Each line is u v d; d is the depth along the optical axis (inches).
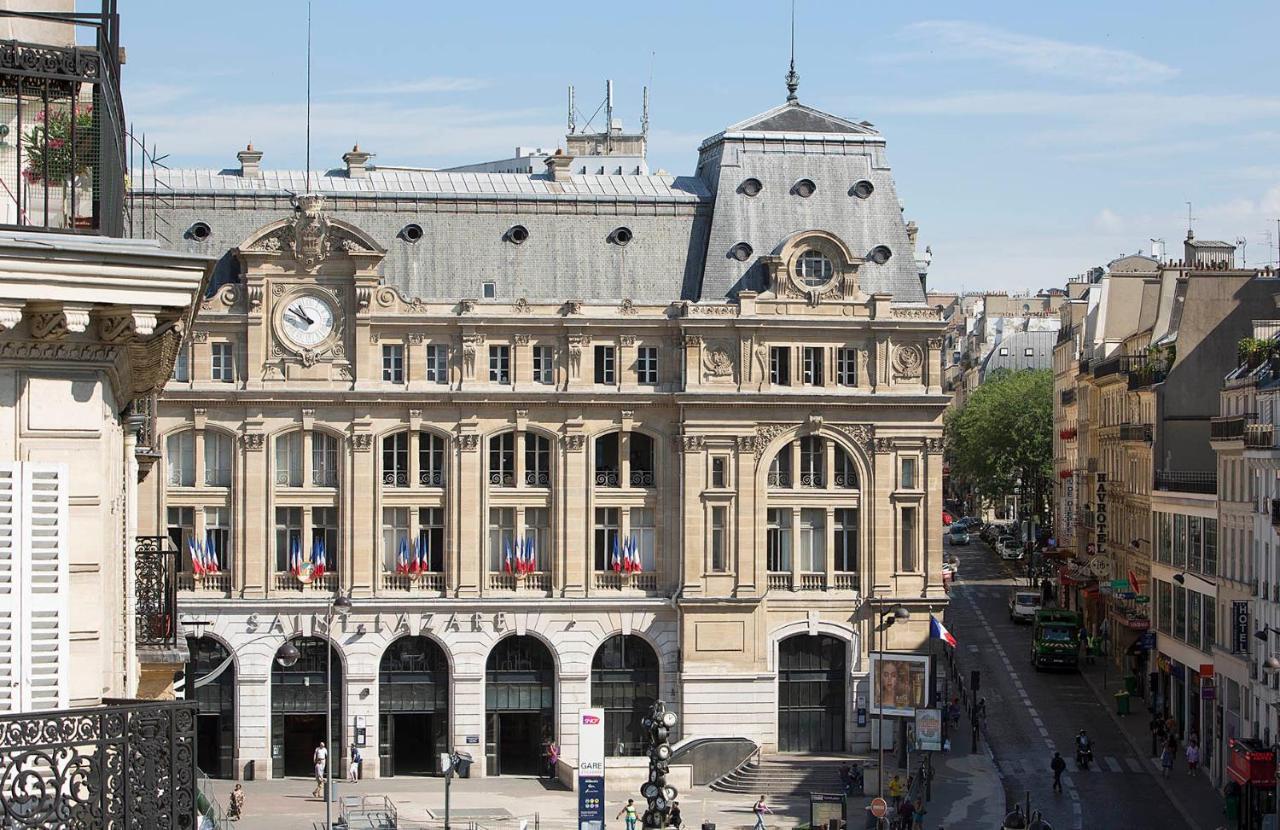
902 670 4106.8
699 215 4503.0
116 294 807.1
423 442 4315.9
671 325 4360.2
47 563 817.5
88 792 765.9
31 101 881.5
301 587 4242.1
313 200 4254.4
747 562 4340.6
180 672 1658.5
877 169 4557.1
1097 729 4648.1
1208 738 4217.5
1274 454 3639.3
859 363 4411.9
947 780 4087.1
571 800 3978.8
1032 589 6717.5
